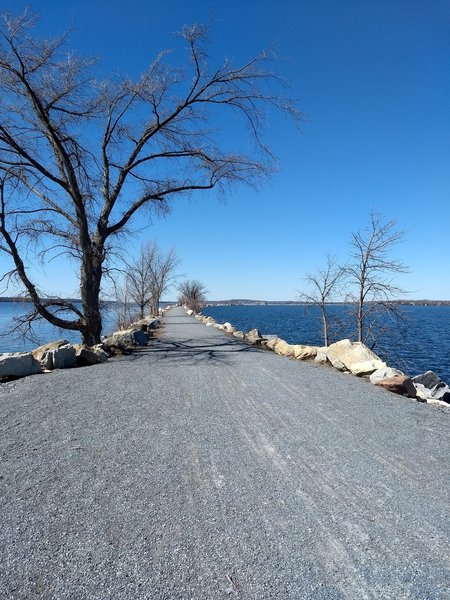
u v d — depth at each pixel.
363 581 2.16
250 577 2.19
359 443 4.22
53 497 3.02
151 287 37.19
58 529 2.61
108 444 4.11
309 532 2.61
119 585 2.12
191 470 3.53
